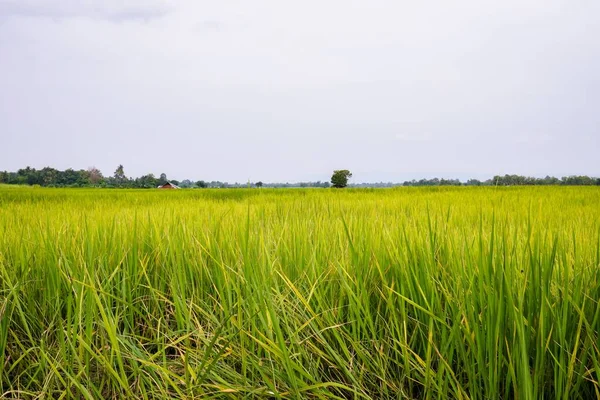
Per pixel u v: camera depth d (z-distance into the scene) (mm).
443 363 1211
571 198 8156
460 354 1342
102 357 1296
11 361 1646
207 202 6848
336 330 1526
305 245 2215
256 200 7785
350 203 6730
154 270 2225
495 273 1344
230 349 1412
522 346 1087
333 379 1446
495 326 1247
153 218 3041
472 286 1423
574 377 1258
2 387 1447
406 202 6574
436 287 1553
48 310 1862
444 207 5348
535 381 1125
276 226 2871
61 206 6133
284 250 2141
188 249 2318
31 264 2123
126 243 2375
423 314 1515
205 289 1995
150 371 1391
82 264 1929
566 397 1115
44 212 4422
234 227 2586
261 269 1623
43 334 1624
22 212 4629
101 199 11094
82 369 1322
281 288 1796
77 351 1503
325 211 4367
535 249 1378
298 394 1173
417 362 1404
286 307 1615
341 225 2807
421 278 1614
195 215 3850
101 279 1994
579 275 1428
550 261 1324
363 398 1312
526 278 1360
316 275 1846
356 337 1471
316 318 1529
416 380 1341
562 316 1288
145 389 1376
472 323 1289
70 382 1353
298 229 2533
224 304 1552
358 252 1880
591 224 2945
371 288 1748
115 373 1251
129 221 3051
